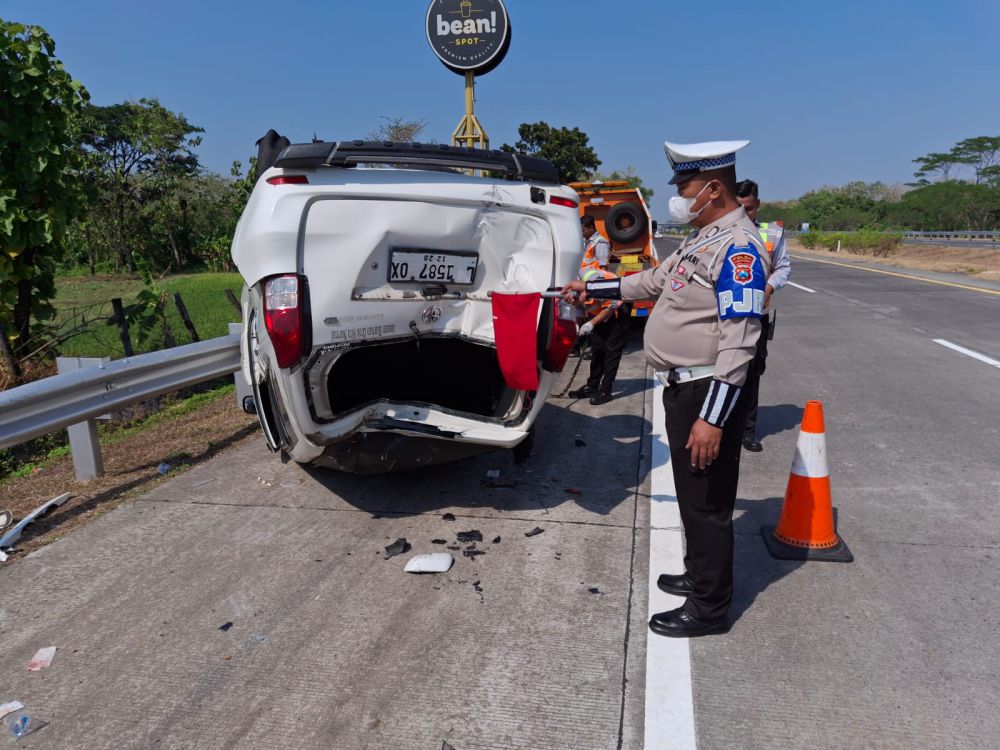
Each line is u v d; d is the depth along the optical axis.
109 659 3.17
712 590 3.15
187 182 42.31
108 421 6.98
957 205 71.75
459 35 11.09
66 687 2.99
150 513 4.70
